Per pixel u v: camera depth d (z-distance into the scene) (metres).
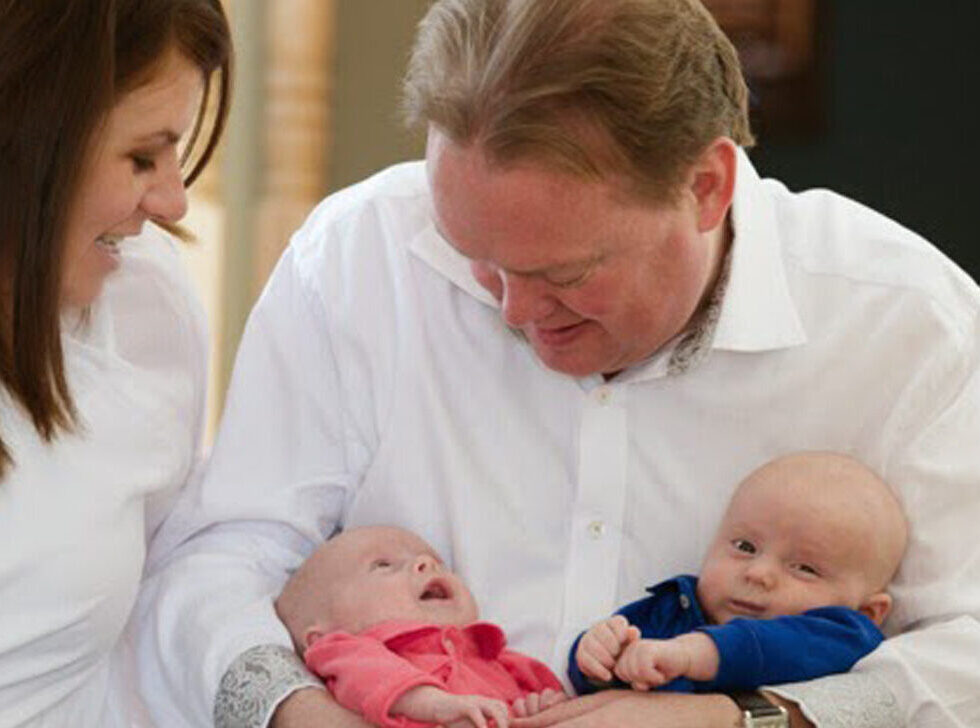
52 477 3.27
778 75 7.10
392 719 3.17
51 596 3.28
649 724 3.15
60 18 2.98
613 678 3.30
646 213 3.06
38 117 3.00
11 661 3.31
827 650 3.30
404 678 3.19
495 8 2.97
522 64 2.92
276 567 3.64
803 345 3.52
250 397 3.69
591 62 2.93
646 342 3.25
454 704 3.14
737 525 3.47
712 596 3.45
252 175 6.77
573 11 2.95
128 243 3.54
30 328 3.12
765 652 3.25
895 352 3.52
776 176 7.18
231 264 6.75
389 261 3.63
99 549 3.31
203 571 3.57
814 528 3.40
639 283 3.12
